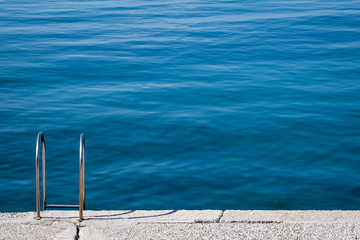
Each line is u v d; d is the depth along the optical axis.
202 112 15.16
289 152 12.26
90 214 5.84
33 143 12.82
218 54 22.94
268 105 15.77
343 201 9.86
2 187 10.48
